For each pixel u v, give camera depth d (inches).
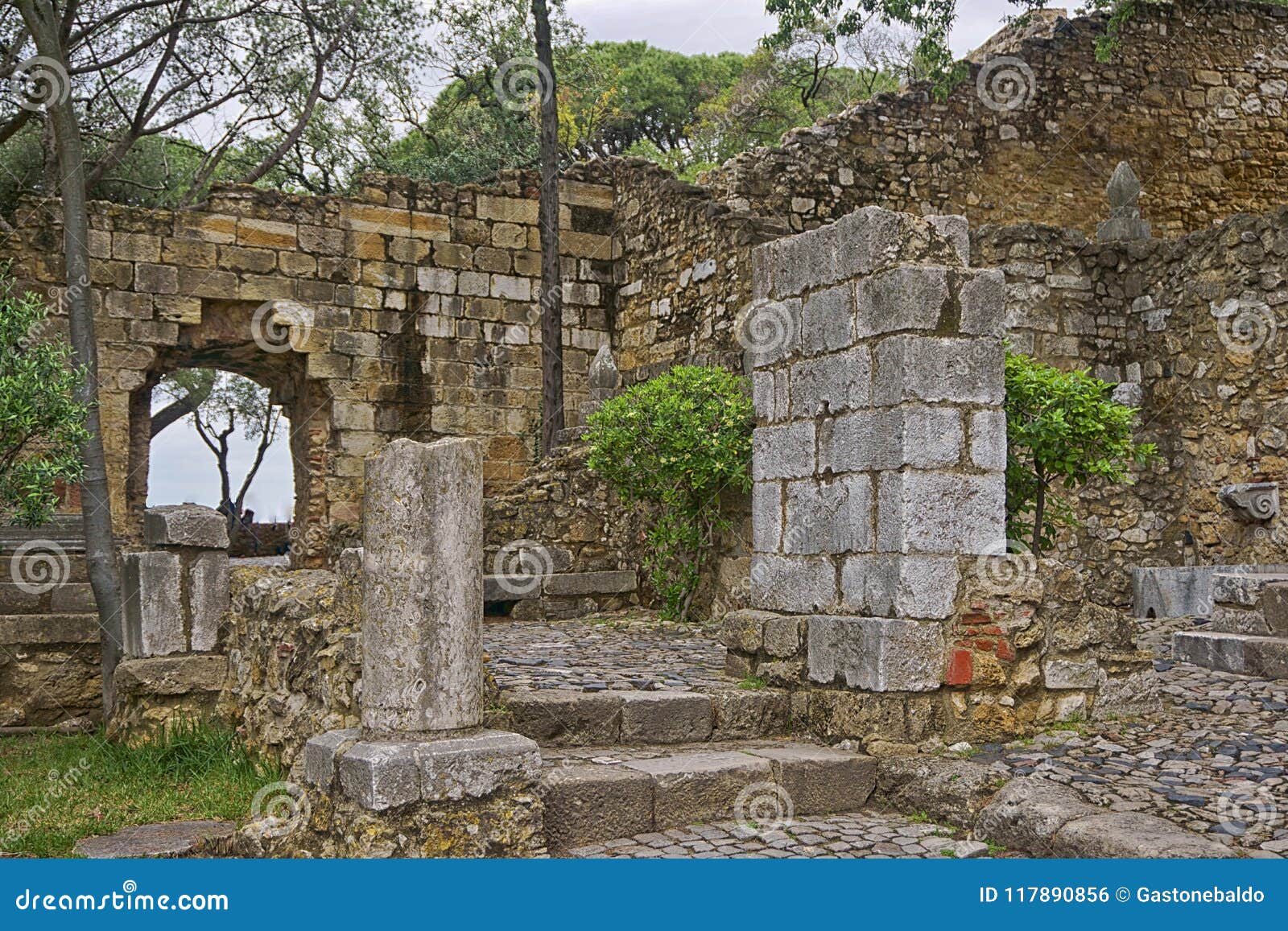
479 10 819.4
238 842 208.2
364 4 724.7
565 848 193.8
